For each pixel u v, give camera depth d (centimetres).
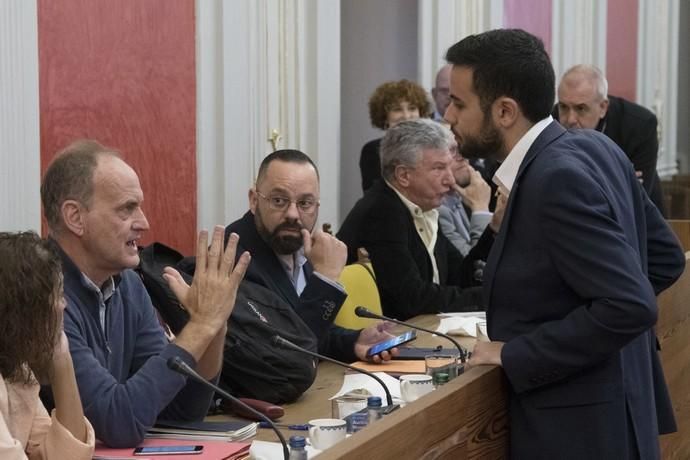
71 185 365
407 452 289
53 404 364
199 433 358
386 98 796
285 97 791
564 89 770
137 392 348
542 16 1204
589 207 322
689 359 612
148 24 657
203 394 379
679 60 1872
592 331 321
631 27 1499
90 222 364
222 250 376
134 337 393
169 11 673
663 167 1662
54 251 315
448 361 457
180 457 335
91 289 369
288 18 791
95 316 373
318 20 813
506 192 348
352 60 978
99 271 372
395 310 600
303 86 809
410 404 303
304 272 527
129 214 369
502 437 354
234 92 728
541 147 341
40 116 582
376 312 577
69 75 600
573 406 338
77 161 366
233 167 728
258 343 416
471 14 1035
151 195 663
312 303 475
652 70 1598
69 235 368
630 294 317
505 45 347
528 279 335
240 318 419
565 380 339
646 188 876
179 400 379
